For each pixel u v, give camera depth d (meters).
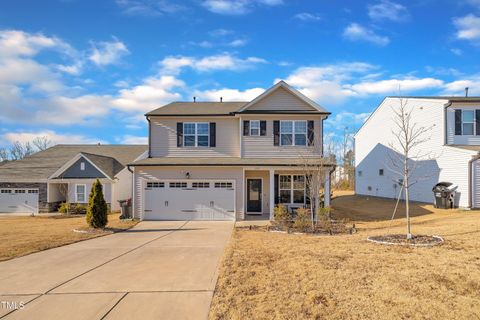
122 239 12.97
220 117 20.34
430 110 22.73
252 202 20.94
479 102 21.25
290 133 19.55
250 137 19.62
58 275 7.90
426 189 23.11
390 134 27.14
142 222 18.12
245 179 20.88
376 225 16.09
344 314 5.40
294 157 19.36
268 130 19.61
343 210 22.66
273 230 14.61
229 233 14.23
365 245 10.27
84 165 24.92
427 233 11.78
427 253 8.80
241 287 6.71
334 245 10.48
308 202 19.39
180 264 8.84
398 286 6.47
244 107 19.56
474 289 6.24
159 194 19.09
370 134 30.94
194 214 18.97
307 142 19.31
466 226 12.96
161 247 11.25
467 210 19.14
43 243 11.95
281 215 16.66
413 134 22.25
